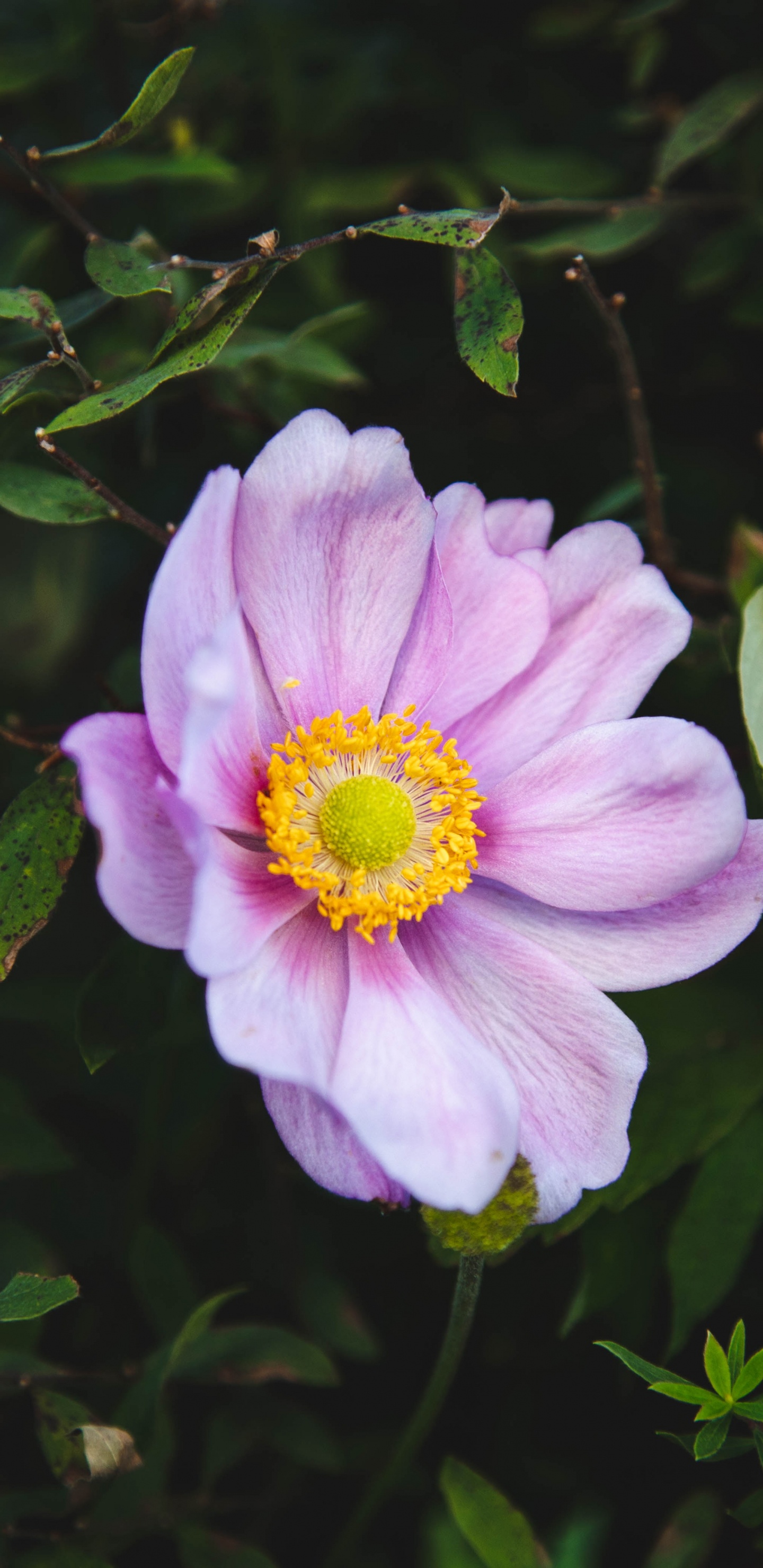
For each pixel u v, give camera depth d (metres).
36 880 0.32
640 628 0.33
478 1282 0.32
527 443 0.40
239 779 0.32
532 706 0.33
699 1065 0.35
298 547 0.32
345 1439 0.37
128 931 0.30
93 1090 0.39
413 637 0.33
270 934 0.31
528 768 0.33
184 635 0.31
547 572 0.33
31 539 0.39
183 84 0.39
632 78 0.39
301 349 0.36
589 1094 0.32
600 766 0.32
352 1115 0.30
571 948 0.32
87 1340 0.38
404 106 0.40
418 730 0.33
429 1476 0.37
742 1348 0.31
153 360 0.32
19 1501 0.34
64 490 0.33
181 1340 0.33
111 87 0.39
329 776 0.33
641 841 0.32
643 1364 0.31
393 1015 0.31
